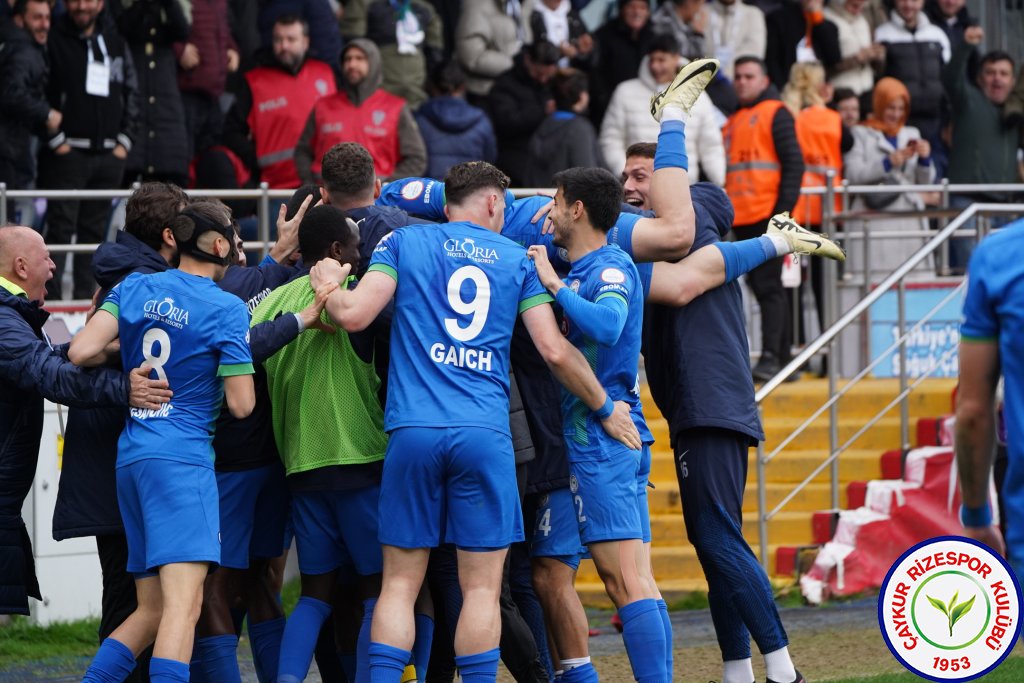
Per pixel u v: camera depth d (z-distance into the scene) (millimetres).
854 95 45906
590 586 34188
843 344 41531
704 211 22578
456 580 21391
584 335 20500
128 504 19953
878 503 34844
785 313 40188
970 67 47938
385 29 43688
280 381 20859
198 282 20062
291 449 20750
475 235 19984
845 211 42719
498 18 44688
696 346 22109
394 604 19297
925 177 47125
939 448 36094
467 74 44750
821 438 37875
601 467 20172
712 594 22359
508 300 19734
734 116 40750
